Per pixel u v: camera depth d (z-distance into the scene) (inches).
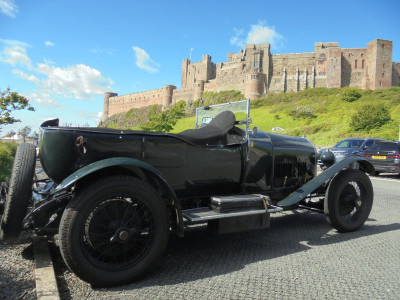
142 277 117.6
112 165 112.5
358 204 191.2
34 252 133.5
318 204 202.2
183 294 107.3
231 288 112.7
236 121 168.7
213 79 4062.5
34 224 123.7
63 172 121.3
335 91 2883.9
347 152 564.7
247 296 107.1
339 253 152.0
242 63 3617.1
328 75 3277.6
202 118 210.2
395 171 500.7
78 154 120.9
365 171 205.5
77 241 106.0
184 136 142.6
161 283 115.6
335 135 1400.1
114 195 112.2
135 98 4808.1
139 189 115.4
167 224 120.9
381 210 256.2
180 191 145.3
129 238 115.0
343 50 3339.1
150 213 118.0
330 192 181.0
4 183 150.1
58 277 116.7
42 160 121.0
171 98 4303.6
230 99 3467.0
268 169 175.6
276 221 215.8
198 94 4001.0
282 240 171.9
